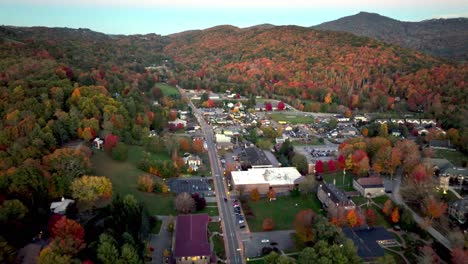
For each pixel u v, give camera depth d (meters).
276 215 166.38
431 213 154.62
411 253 135.62
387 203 161.62
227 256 135.00
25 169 142.75
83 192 150.62
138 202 150.50
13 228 119.81
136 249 119.56
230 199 183.25
